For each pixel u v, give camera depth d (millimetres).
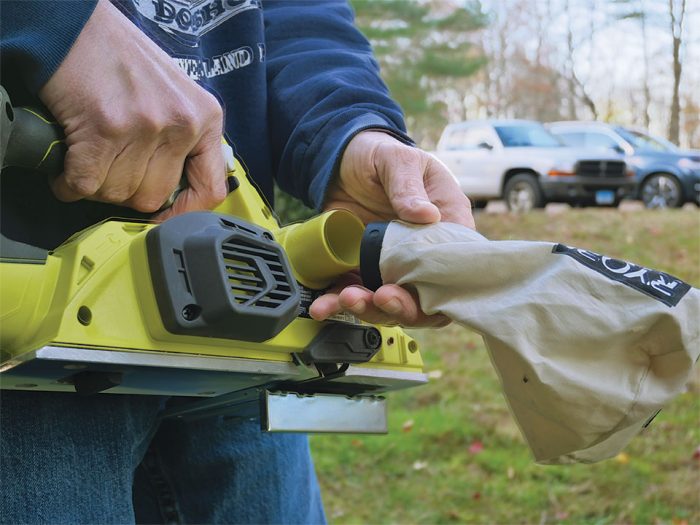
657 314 924
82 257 908
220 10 1379
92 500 1045
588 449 996
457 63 13188
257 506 1354
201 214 982
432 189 1192
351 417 1150
